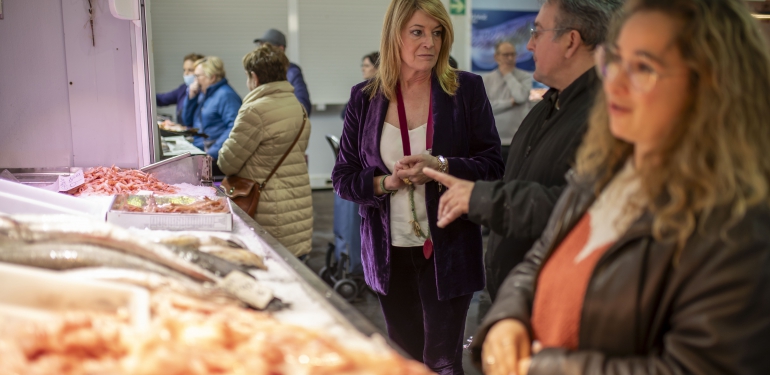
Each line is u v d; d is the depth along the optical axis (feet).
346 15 26.18
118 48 9.59
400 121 7.45
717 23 3.00
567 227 3.82
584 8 5.33
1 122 9.43
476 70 26.37
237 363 2.65
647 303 3.24
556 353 3.41
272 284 4.33
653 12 3.11
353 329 3.45
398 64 7.34
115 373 2.56
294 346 2.88
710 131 3.01
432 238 7.27
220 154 11.08
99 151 9.76
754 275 2.89
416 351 7.96
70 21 9.39
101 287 3.17
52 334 2.80
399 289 7.72
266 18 25.50
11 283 3.15
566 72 5.57
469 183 5.24
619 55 3.21
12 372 2.56
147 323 2.99
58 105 9.56
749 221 2.94
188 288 3.69
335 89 26.68
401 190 7.40
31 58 9.38
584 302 3.45
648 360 3.18
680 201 3.05
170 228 5.93
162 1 24.54
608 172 3.70
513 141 6.35
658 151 3.23
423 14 7.09
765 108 3.04
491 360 3.72
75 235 3.84
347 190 7.54
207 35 25.17
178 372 2.54
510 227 5.07
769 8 8.88
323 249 16.98
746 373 2.92
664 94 3.08
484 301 11.80
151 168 9.12
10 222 3.80
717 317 2.94
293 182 11.39
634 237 3.27
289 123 11.14
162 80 25.11
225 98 17.31
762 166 3.02
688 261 3.06
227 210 6.40
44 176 9.31
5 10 9.20
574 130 5.31
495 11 25.90
